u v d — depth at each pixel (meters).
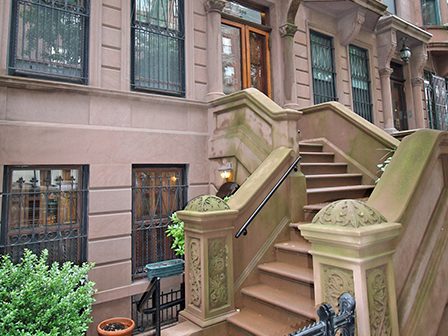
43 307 3.18
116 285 5.05
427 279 2.78
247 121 5.52
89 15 5.30
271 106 5.11
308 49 8.29
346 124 6.66
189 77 6.24
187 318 3.55
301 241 4.44
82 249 4.93
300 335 1.61
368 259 2.14
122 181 5.27
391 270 2.34
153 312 4.09
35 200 4.65
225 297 3.59
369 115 9.64
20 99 4.54
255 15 7.80
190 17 6.36
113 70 5.43
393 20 9.53
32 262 3.55
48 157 4.67
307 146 6.73
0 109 4.38
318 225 2.35
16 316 3.03
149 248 5.56
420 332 2.49
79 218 4.96
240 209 3.89
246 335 3.32
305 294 3.60
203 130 6.28
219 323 3.45
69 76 5.09
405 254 2.69
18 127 4.47
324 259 2.33
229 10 7.33
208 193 6.20
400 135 7.21
